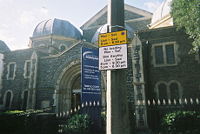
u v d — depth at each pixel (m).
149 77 15.84
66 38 25.70
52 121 11.39
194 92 14.32
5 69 22.31
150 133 12.20
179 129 9.94
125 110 4.00
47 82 19.00
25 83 20.56
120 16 4.52
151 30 16.88
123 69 4.24
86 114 11.73
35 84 19.12
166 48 16.20
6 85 21.58
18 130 11.78
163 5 20.98
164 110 14.49
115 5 4.57
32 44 26.02
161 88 15.41
